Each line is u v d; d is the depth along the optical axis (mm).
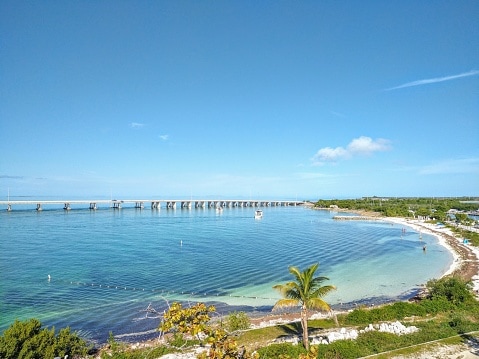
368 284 66625
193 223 172875
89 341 40281
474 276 68438
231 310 51688
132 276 68125
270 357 30719
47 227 143250
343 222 188125
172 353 34719
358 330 38469
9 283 61969
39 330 32438
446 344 33219
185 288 61781
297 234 135000
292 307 53219
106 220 179625
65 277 66500
